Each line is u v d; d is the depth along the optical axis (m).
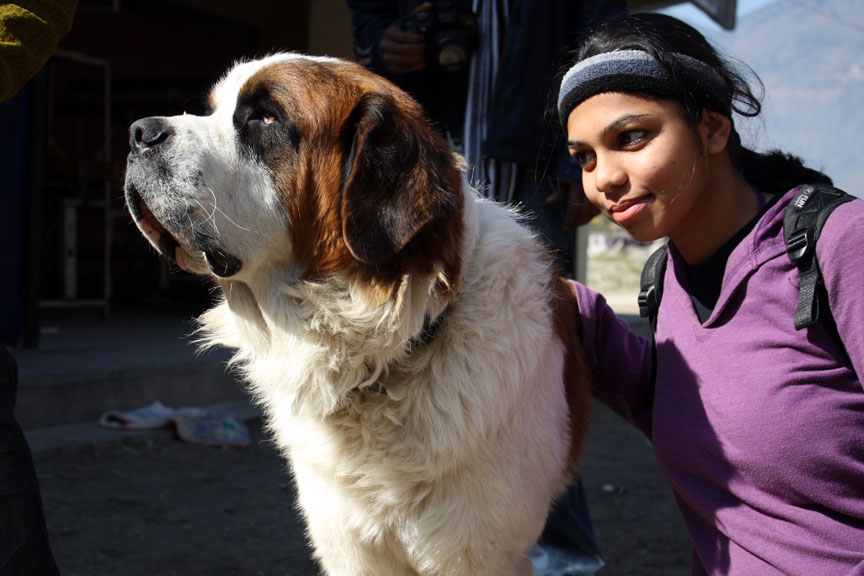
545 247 2.72
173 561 3.55
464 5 3.21
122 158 12.05
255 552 3.72
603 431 6.79
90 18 13.15
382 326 2.23
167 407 5.80
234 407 6.24
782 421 1.93
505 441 2.24
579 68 2.06
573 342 2.61
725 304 2.07
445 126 3.37
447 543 2.25
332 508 2.36
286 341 2.37
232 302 2.49
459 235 2.25
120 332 7.81
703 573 2.27
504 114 3.12
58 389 5.21
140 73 13.00
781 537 1.97
